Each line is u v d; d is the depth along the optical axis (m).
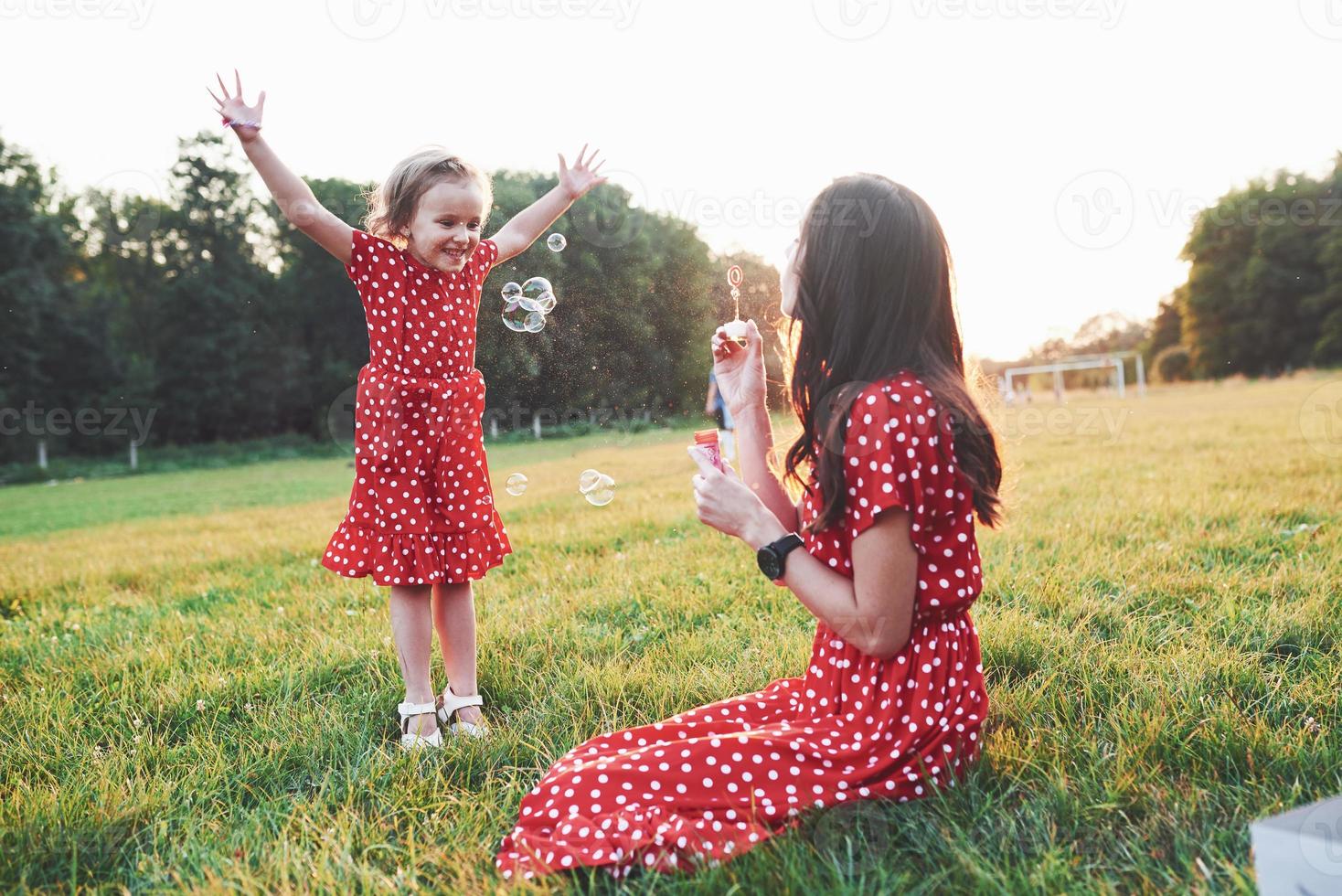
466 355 2.12
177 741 2.09
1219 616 2.40
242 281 27.69
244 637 2.83
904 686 1.47
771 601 2.86
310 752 1.92
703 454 1.58
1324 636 2.25
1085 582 2.81
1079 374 39.97
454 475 2.06
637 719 1.99
